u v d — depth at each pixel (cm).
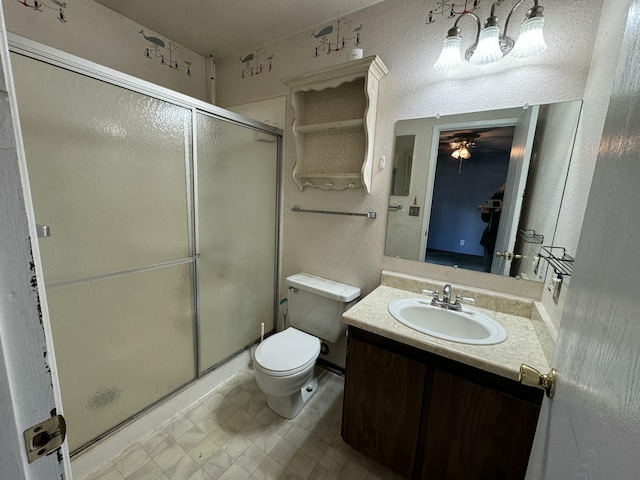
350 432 132
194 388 169
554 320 102
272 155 204
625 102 44
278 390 144
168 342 154
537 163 123
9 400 35
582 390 45
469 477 104
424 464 114
